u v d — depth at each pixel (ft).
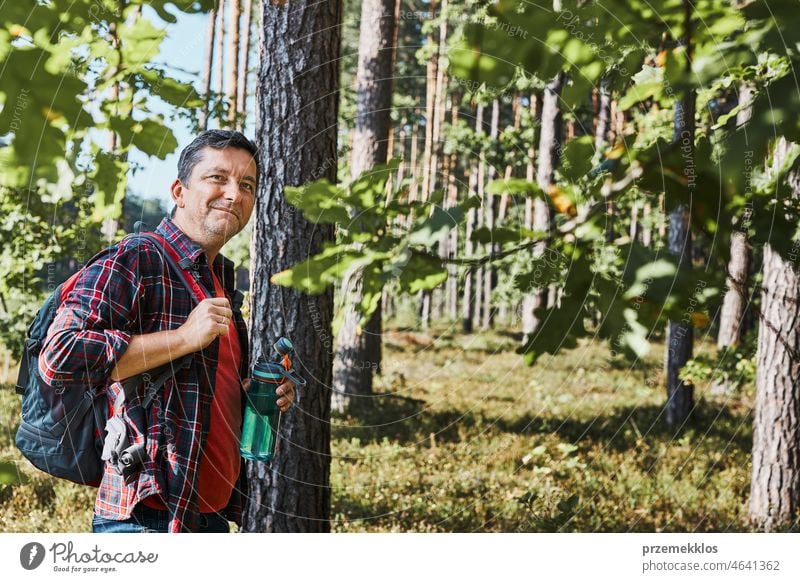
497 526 15.94
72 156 7.89
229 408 7.28
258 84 11.30
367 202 7.50
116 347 6.07
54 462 6.42
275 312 11.27
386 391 33.45
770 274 17.08
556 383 35.24
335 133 11.49
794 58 7.64
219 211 6.95
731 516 17.76
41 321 6.42
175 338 6.35
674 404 29.78
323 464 11.67
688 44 7.88
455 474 20.07
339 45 11.53
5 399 20.93
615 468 21.04
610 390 34.06
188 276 6.81
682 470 21.65
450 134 51.65
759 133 7.48
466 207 7.42
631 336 7.32
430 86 56.59
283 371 7.66
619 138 7.78
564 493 17.40
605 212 7.57
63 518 13.96
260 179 11.24
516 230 7.58
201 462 6.97
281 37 11.13
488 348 53.31
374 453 22.34
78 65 7.73
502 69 7.80
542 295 23.45
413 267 7.43
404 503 17.62
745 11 7.70
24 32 7.41
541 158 35.70
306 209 7.51
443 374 41.14
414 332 59.11
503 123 65.92
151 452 6.39
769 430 17.10
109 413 6.48
